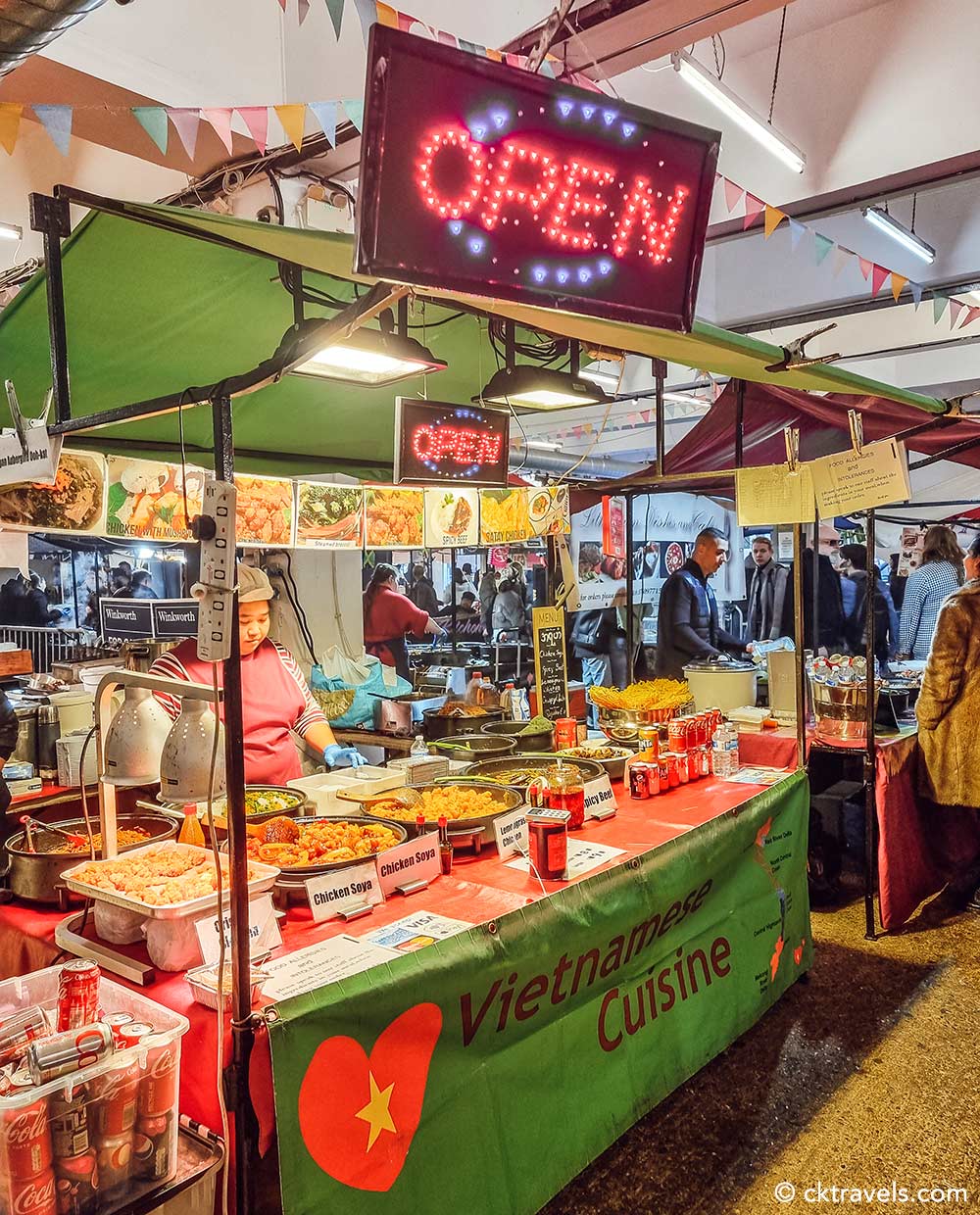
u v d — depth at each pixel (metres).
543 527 4.12
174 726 1.73
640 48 4.03
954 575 6.06
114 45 3.82
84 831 2.38
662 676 5.83
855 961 3.78
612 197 1.51
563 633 4.08
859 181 5.71
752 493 3.71
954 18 5.27
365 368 2.85
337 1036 1.71
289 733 3.51
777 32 5.89
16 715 3.62
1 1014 1.68
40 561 8.02
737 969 3.04
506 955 2.09
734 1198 2.36
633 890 2.52
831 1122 2.67
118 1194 1.39
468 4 4.25
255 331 3.02
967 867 4.51
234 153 4.46
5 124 1.79
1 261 4.99
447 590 10.53
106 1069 1.38
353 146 4.47
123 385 3.33
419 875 2.32
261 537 3.58
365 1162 1.75
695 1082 2.89
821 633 7.92
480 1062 2.06
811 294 8.23
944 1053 3.03
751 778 3.53
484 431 3.55
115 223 2.15
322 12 4.29
